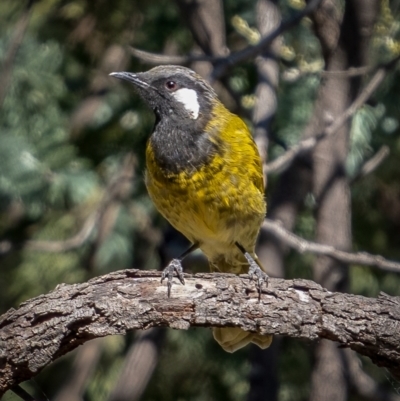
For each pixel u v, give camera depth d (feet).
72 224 48.70
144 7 47.91
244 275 26.99
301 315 26.30
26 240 47.78
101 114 47.19
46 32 48.29
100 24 48.62
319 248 35.63
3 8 48.01
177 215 33.73
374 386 40.96
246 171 33.06
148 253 49.08
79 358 48.44
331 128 37.40
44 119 46.29
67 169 46.32
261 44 36.22
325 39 40.68
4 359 25.79
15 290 49.16
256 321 26.40
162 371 49.57
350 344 26.35
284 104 45.27
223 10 45.09
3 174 45.09
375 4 40.11
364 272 47.06
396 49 41.73
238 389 48.44
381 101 43.75
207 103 34.06
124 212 47.67
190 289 26.53
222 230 33.50
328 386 38.19
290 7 45.01
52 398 50.11
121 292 26.32
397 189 48.34
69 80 47.91
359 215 48.26
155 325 26.43
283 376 47.85
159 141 33.50
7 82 41.27
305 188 42.96
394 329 25.96
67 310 25.94
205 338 48.37
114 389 41.83
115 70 48.21
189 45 47.32
